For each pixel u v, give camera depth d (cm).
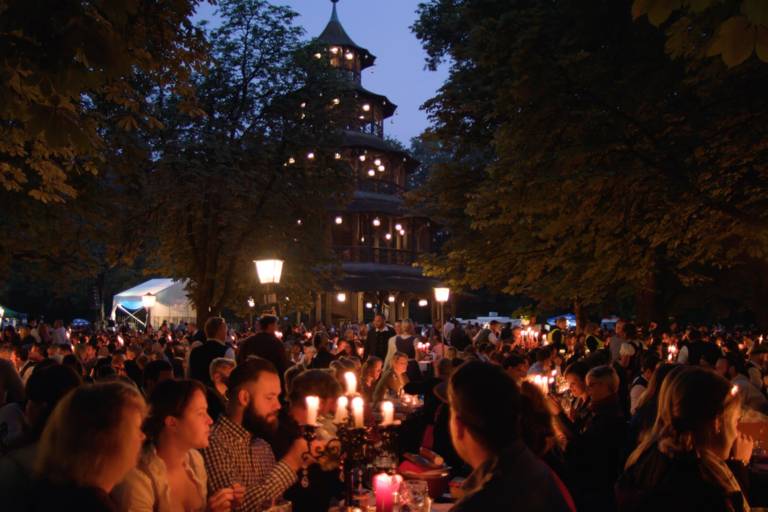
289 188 2725
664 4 409
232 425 456
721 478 349
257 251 2661
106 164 1734
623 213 1440
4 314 4781
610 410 617
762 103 1241
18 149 1142
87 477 269
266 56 2792
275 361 723
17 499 306
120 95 1030
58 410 277
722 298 3431
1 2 518
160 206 2473
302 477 460
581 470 596
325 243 2931
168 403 376
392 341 1636
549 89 1373
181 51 1059
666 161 1330
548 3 1725
